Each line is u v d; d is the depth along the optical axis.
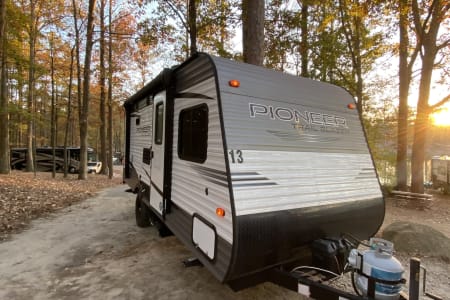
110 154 15.35
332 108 3.25
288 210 2.48
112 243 4.53
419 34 9.33
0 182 8.74
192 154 2.96
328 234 2.78
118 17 14.21
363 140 3.46
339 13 9.91
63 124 28.66
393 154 11.81
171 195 3.55
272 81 2.84
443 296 2.99
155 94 4.29
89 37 12.48
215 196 2.44
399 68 10.60
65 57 14.05
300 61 10.30
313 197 2.70
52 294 2.97
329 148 3.04
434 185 14.37
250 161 2.40
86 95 12.79
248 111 2.56
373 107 12.16
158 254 4.05
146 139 4.87
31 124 14.66
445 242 4.17
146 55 15.08
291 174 2.62
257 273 2.50
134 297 2.92
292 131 2.78
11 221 5.59
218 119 2.45
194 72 2.98
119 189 10.71
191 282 3.22
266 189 2.41
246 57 5.64
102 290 3.05
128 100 6.26
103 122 16.36
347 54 10.55
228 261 2.18
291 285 2.35
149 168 4.60
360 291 2.12
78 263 3.76
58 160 18.28
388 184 11.03
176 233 3.27
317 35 9.65
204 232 2.61
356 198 3.07
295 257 2.57
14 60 11.84
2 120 11.07
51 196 8.02
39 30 12.84
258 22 5.55
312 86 3.16
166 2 8.75
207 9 8.59
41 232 5.10
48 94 17.64
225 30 9.30
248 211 2.23
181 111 3.30
